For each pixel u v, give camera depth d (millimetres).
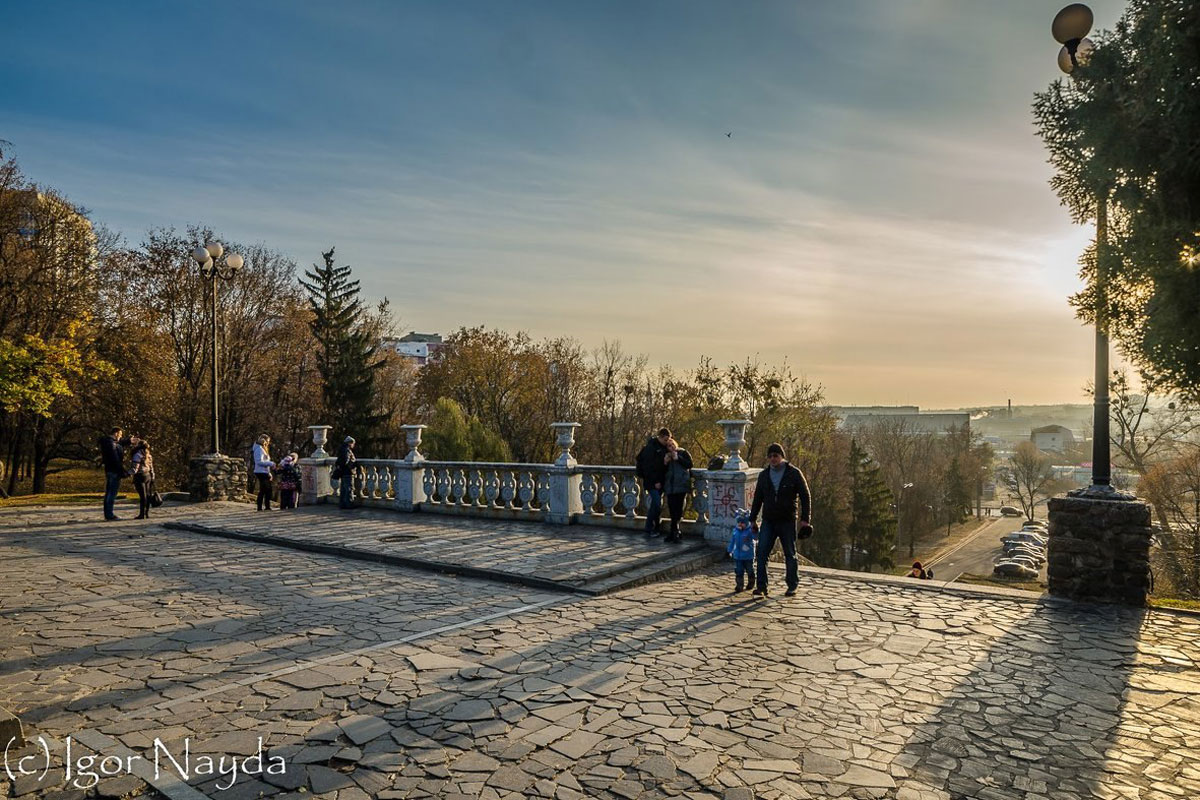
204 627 7523
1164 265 4098
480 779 4262
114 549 12586
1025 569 45406
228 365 36938
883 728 5008
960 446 99438
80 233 31000
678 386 47812
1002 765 4469
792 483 8961
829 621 7762
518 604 8508
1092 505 8516
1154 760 4551
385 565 10953
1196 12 3859
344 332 49031
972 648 6797
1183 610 7980
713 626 7566
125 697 5559
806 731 4949
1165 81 3953
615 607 8375
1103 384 8719
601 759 4516
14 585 9570
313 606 8414
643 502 13562
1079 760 4543
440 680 5922
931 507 86375
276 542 12977
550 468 14570
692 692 5664
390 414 48719
